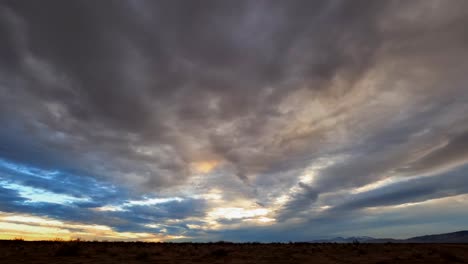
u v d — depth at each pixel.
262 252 28.86
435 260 21.20
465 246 36.47
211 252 25.89
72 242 28.05
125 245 40.94
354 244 42.94
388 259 22.05
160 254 25.55
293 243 52.34
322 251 30.44
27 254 23.98
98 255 23.91
